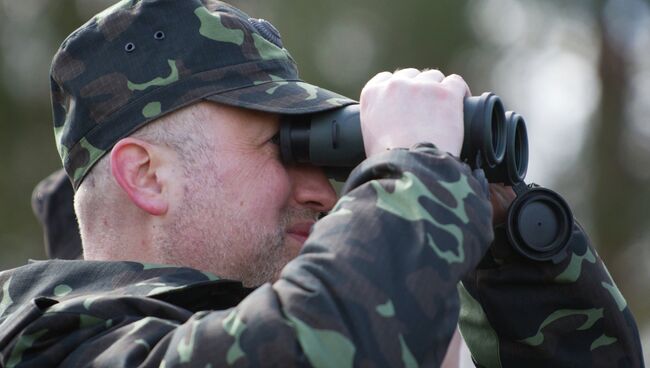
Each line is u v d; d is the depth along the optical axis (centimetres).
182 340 478
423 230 479
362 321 462
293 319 465
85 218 590
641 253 1859
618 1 1859
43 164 1862
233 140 572
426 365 469
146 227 575
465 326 626
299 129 568
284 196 582
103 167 580
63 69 588
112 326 511
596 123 1903
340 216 488
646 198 1869
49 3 1858
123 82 575
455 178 496
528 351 604
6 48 1850
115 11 585
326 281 469
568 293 598
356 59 1631
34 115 1866
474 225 488
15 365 508
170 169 571
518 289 600
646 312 1828
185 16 579
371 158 509
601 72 1906
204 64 573
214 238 571
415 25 1634
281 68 587
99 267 551
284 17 1627
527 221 582
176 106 569
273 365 461
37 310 515
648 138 1916
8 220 1848
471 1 1662
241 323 470
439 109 527
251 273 579
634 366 604
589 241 612
